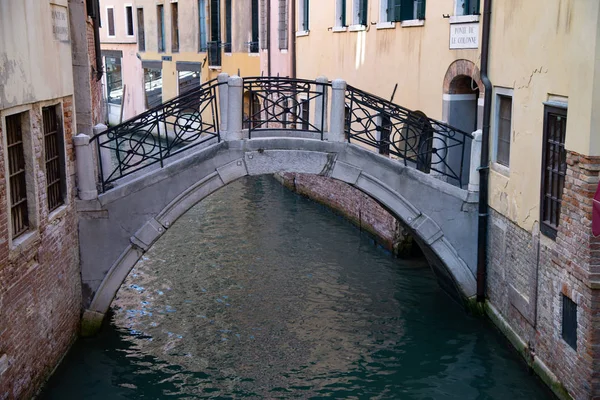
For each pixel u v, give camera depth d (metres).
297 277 12.20
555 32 7.57
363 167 9.88
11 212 7.30
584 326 6.95
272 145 9.70
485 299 10.09
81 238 9.39
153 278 12.18
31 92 7.57
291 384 8.53
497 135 9.60
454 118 11.56
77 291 9.34
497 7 9.37
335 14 16.42
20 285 7.30
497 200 9.44
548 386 7.86
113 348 9.37
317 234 14.94
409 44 12.88
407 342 9.57
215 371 8.84
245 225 15.75
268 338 9.79
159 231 9.52
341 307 10.84
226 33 25.19
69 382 8.44
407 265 12.78
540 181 7.98
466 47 10.78
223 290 11.59
